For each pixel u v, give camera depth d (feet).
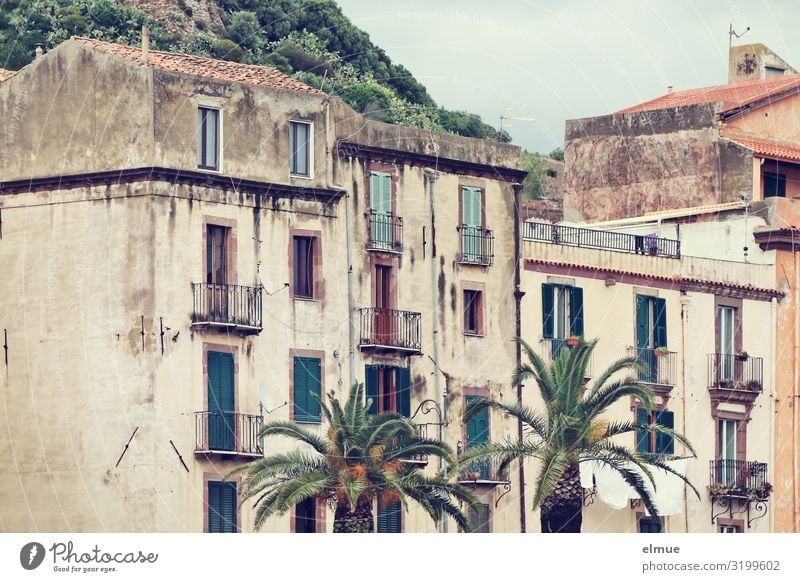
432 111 377.71
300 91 279.08
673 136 349.20
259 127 274.36
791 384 327.06
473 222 295.07
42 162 272.92
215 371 267.18
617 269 306.96
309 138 279.28
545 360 298.35
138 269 264.93
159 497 261.44
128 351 264.72
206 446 264.72
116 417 264.52
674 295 313.32
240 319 268.82
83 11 390.42
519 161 301.22
